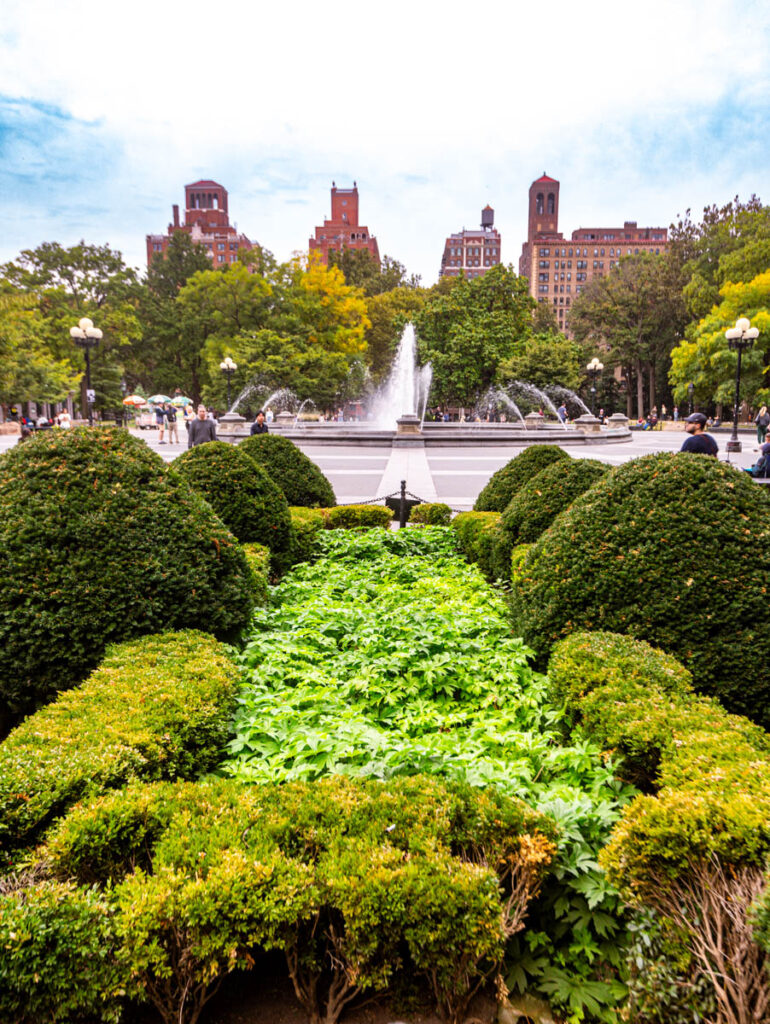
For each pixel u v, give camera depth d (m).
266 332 39.94
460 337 41.62
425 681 3.29
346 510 8.23
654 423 50.19
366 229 114.38
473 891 1.64
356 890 1.64
